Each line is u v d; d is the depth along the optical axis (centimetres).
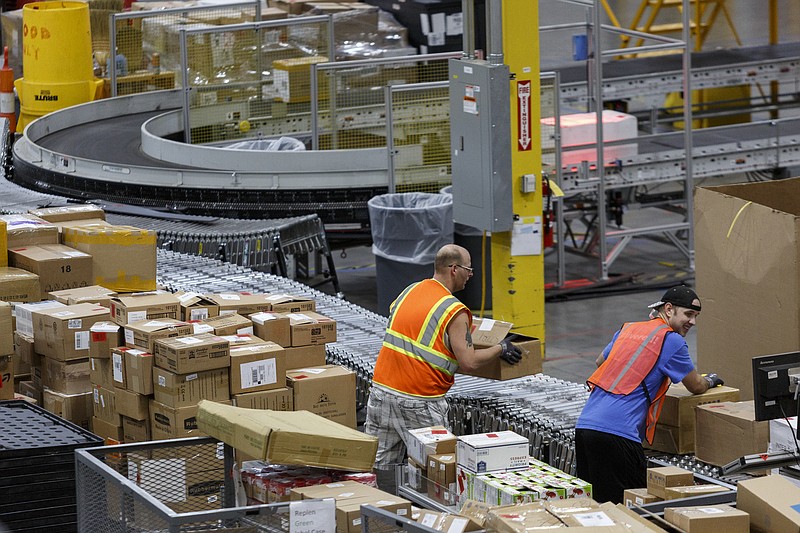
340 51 1911
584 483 694
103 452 678
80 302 964
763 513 585
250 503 700
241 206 1573
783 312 893
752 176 1989
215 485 720
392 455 876
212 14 1978
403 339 857
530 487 684
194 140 1770
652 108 1953
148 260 1058
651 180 1623
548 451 870
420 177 1502
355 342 1071
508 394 947
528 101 1251
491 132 1216
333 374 889
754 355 926
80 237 1048
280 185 1566
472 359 845
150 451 698
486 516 590
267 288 1191
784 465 677
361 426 1062
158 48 2009
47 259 1012
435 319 850
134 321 889
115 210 1535
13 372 901
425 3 1906
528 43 1236
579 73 1897
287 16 2023
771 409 671
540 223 1280
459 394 945
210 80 1759
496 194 1233
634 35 1697
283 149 1695
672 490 670
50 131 1884
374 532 593
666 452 829
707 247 964
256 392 852
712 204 957
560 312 1504
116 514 642
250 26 1767
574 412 901
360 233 1673
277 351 861
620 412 785
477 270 1462
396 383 857
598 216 1590
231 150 1608
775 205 1023
